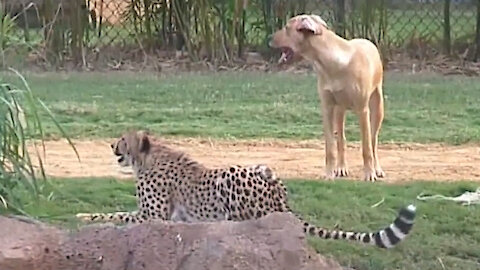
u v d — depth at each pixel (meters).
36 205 10.52
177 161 10.13
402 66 24.50
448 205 11.71
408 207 8.65
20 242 8.61
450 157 15.14
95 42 25.44
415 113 18.61
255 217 9.55
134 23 25.42
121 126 17.36
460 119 18.22
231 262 8.08
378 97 14.14
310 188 12.64
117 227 8.84
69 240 8.70
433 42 25.31
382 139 16.42
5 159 10.00
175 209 10.02
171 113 18.53
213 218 9.77
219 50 24.95
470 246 10.02
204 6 24.73
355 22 24.39
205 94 20.69
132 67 24.75
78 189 12.28
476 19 24.98
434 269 9.40
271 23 24.98
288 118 18.20
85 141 16.06
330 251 9.84
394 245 9.02
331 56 13.55
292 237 8.34
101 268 8.43
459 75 23.81
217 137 16.52
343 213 11.34
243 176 9.62
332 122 13.85
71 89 21.20
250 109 18.86
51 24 23.61
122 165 10.34
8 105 9.67
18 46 11.91
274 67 24.62
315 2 24.80
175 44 25.64
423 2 25.31
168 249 8.34
